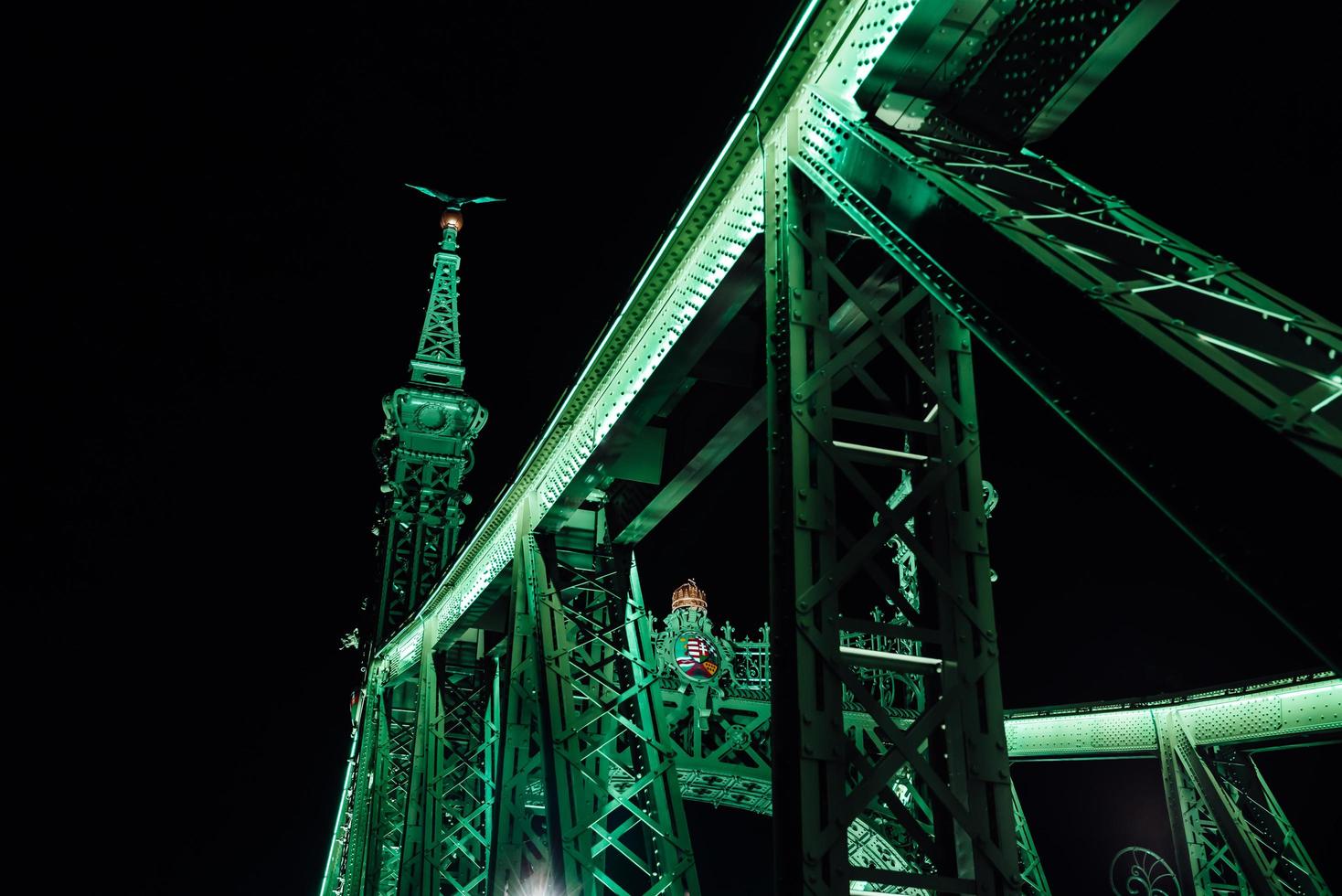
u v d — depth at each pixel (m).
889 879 5.36
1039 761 18.89
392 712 31.30
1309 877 15.26
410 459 41.19
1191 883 16.02
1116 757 17.67
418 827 21.03
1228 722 16.08
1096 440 3.82
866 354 6.96
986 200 4.79
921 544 6.31
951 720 5.77
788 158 7.04
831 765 5.50
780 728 5.71
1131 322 3.71
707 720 22.78
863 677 16.89
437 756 21.41
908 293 6.79
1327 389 3.17
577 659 13.98
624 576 13.95
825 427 6.25
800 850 5.30
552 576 14.01
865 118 6.19
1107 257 4.24
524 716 13.98
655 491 12.85
